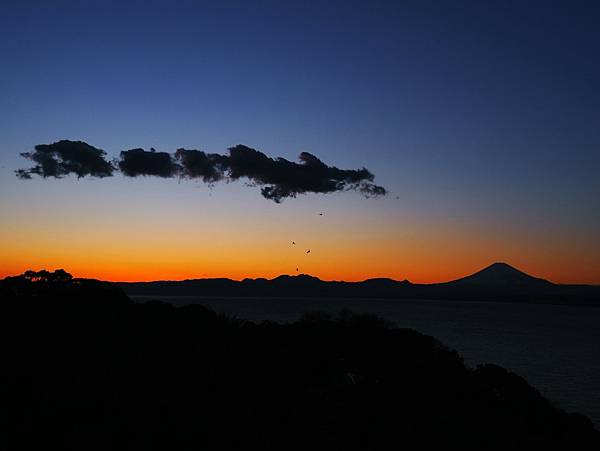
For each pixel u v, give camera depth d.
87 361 23.45
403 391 26.11
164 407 20.05
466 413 25.92
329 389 24.75
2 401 19.05
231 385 22.75
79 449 16.77
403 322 180.62
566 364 94.25
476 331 160.25
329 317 42.84
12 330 26.83
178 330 30.95
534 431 26.67
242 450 18.05
